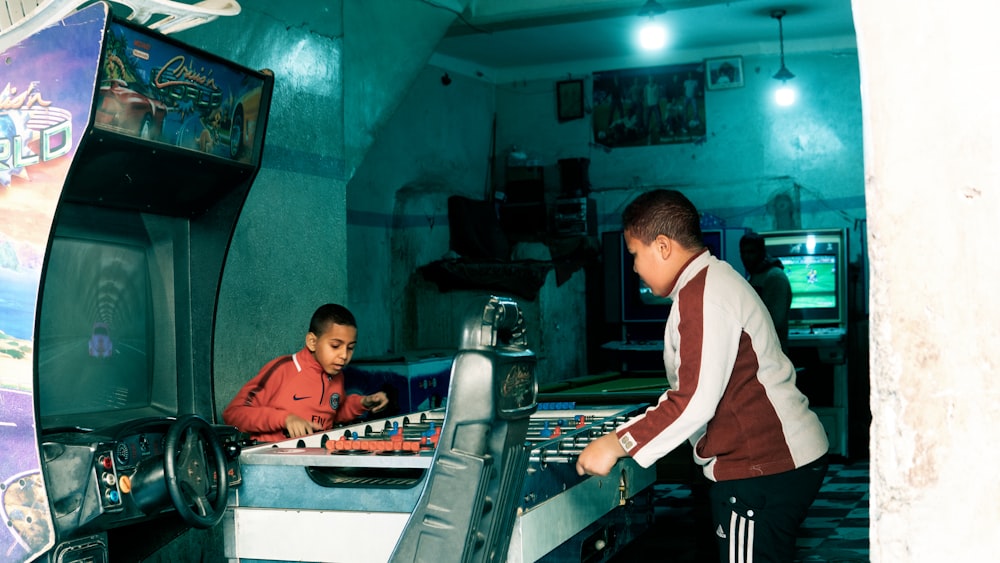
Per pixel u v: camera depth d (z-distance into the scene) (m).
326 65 5.60
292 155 5.28
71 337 2.71
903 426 1.50
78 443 2.42
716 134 10.70
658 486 7.00
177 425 2.57
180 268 3.03
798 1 8.94
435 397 6.58
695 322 2.59
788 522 2.68
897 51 1.49
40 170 2.38
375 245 9.38
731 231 9.46
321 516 2.69
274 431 3.56
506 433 2.42
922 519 1.48
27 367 2.38
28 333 2.38
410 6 6.42
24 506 2.41
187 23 2.75
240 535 2.79
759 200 10.58
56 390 2.66
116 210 2.82
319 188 5.52
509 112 11.39
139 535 2.99
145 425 2.56
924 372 1.48
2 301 2.41
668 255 2.72
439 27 6.71
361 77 6.00
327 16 5.61
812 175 10.42
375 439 3.26
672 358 2.78
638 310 9.38
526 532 2.61
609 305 9.48
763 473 2.64
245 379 4.89
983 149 1.43
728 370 2.59
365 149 6.07
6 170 2.43
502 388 2.40
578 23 9.40
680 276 2.71
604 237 9.48
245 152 2.96
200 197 2.99
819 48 10.35
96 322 2.79
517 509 2.58
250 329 4.94
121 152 2.55
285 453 2.81
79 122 2.34
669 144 10.87
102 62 2.33
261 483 2.78
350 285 8.97
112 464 2.44
